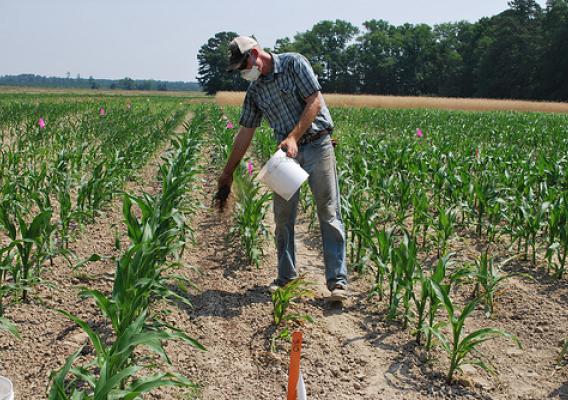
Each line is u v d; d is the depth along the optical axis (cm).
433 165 880
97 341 285
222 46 11794
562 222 564
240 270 557
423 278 404
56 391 241
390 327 439
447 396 352
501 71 8412
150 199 513
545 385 369
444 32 11462
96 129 1673
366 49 11225
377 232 470
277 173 423
